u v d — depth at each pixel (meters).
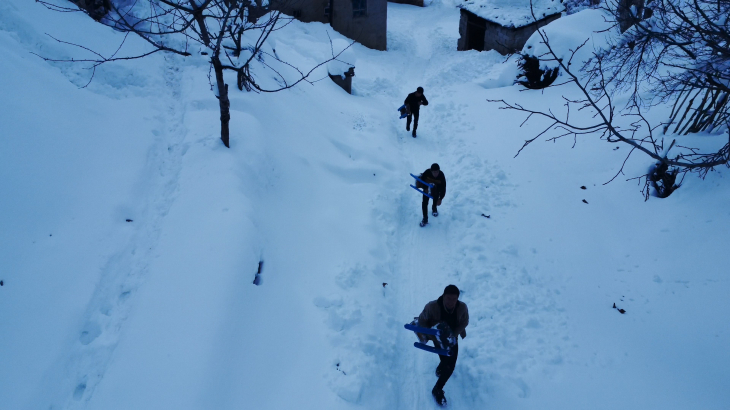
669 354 5.25
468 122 11.80
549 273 6.73
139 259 5.63
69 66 7.96
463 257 7.29
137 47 9.79
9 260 4.89
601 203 8.00
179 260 5.48
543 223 7.74
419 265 7.31
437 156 10.65
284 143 8.63
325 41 15.99
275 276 6.05
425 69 17.03
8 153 5.68
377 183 9.11
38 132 6.20
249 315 5.25
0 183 5.34
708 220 6.63
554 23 13.55
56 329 4.65
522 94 12.88
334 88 12.84
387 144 10.70
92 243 5.59
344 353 5.26
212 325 4.80
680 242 6.61
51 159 6.08
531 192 8.60
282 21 16.16
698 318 5.55
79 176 6.23
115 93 8.22
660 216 7.21
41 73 7.17
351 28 17.83
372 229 7.61
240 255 5.59
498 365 5.37
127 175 6.73
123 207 6.23
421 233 8.06
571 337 5.67
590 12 13.68
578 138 9.96
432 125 12.20
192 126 7.83
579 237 7.34
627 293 6.22
